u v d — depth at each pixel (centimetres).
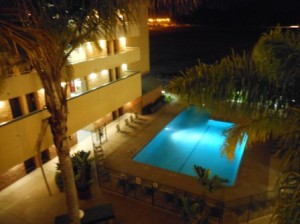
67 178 809
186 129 1969
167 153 1650
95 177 1271
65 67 797
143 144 1608
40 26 602
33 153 1187
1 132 1038
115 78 1873
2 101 1147
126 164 1389
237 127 575
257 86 552
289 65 504
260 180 1206
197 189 1166
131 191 1155
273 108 550
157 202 1083
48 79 694
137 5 635
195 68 625
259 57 549
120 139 1681
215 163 1539
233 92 564
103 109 1603
